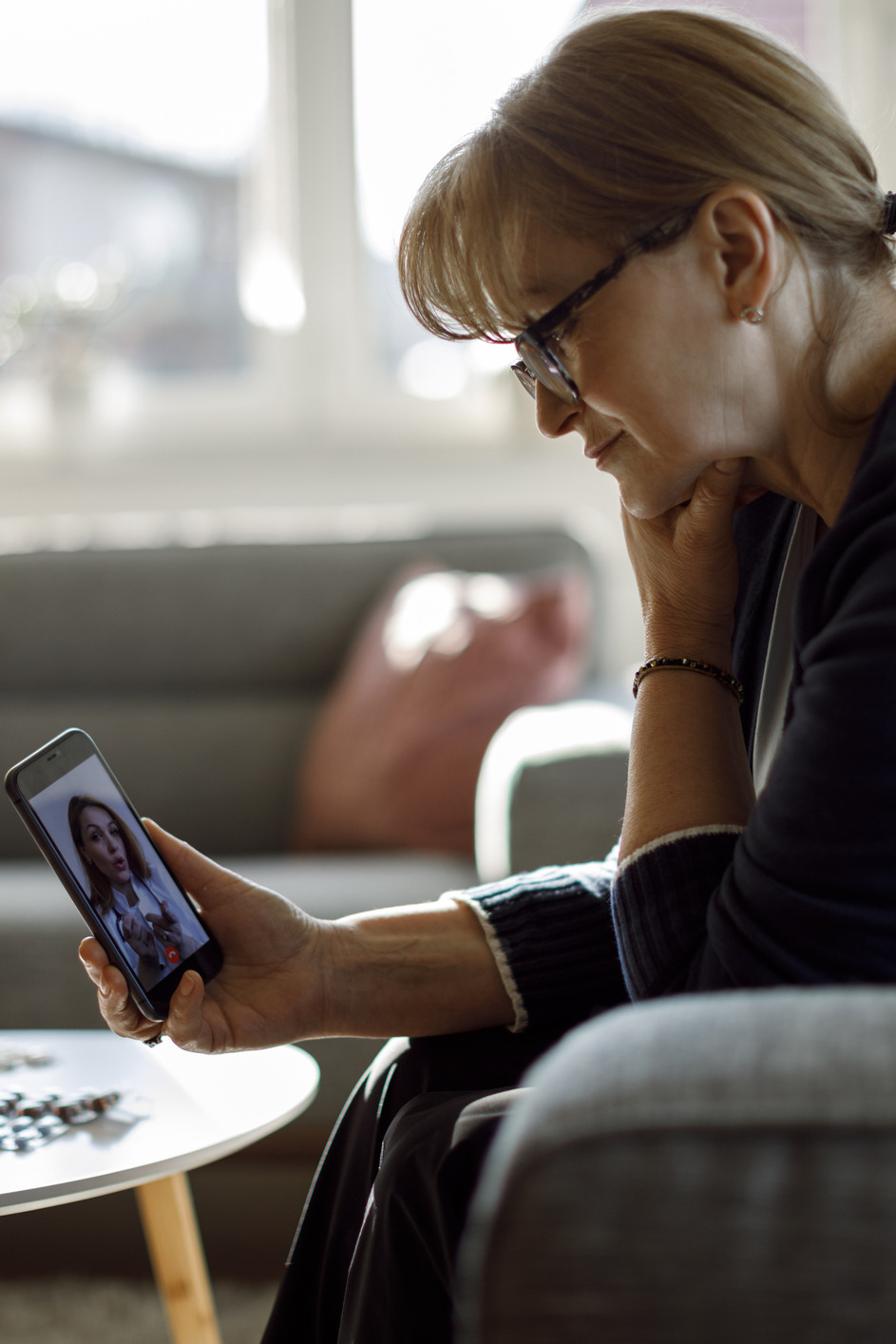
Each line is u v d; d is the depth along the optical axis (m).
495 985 0.89
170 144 3.10
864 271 0.74
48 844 0.81
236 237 3.11
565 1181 0.36
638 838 0.75
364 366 3.10
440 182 0.76
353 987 0.88
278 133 3.07
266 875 1.80
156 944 0.84
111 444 3.06
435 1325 0.67
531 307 0.75
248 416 3.09
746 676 0.89
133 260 3.11
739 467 0.79
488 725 2.01
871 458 0.65
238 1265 1.58
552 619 2.09
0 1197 0.80
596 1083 0.37
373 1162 0.83
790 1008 0.40
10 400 3.06
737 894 0.62
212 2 3.05
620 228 0.71
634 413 0.75
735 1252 0.35
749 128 0.70
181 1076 1.04
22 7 3.06
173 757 2.34
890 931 0.56
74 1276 1.58
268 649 2.43
